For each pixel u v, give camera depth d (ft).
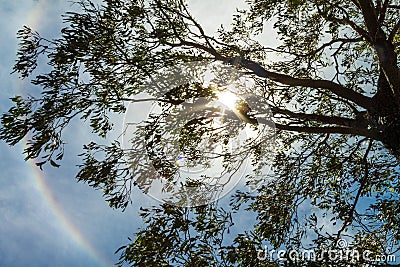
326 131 24.40
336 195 28.37
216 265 19.74
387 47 21.72
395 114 22.40
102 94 21.44
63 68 20.58
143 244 19.79
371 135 23.04
